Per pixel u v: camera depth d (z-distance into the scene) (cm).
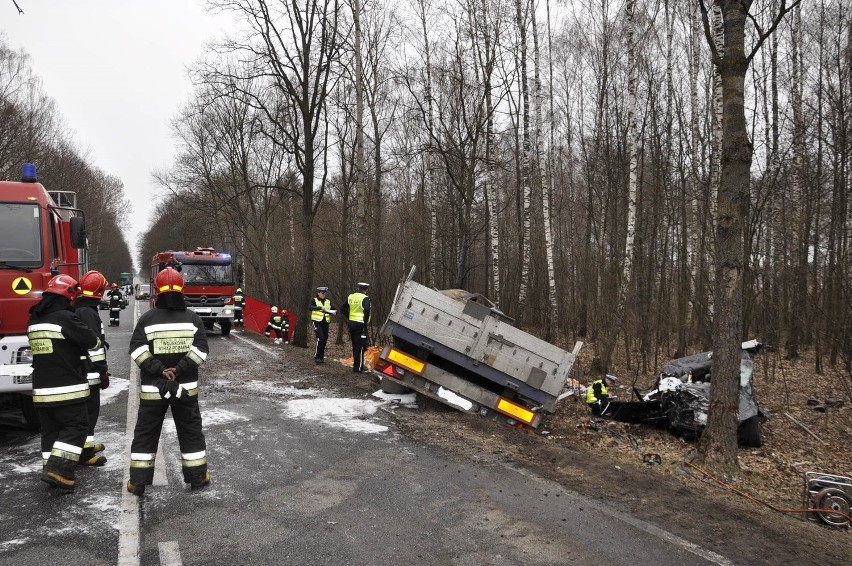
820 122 1577
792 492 664
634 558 417
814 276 1498
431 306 855
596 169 2208
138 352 500
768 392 1310
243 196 3222
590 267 2097
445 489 545
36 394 514
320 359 1299
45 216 714
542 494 541
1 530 436
